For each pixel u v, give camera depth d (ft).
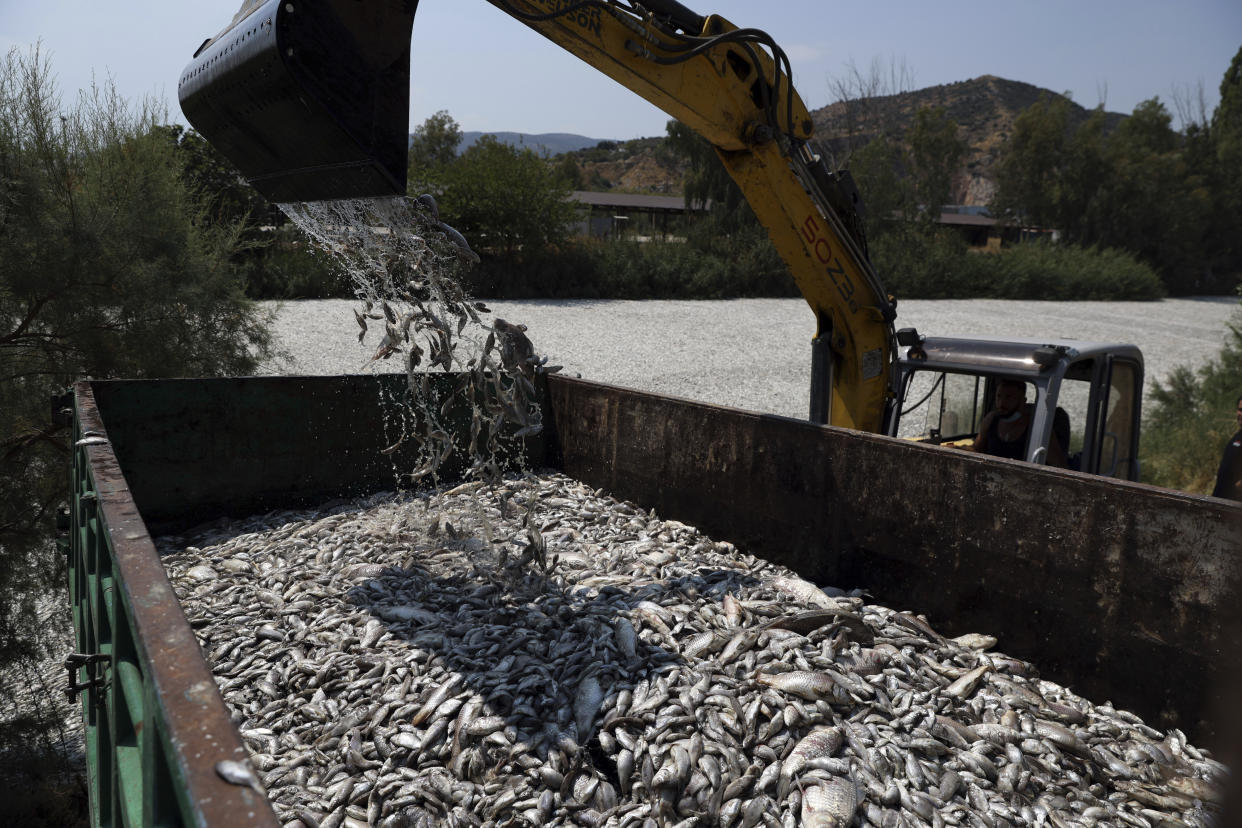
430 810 8.67
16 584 23.90
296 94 9.53
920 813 8.50
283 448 17.81
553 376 20.88
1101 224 182.09
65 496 24.82
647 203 153.28
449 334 13.05
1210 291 180.34
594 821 8.45
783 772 8.81
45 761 20.97
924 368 18.01
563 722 9.73
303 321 58.70
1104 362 17.20
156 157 26.89
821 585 14.29
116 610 5.64
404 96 9.96
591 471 19.70
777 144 15.48
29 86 24.17
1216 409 36.29
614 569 14.32
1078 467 17.40
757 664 10.62
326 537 16.01
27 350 25.27
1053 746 9.75
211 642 11.92
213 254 28.76
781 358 60.29
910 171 166.91
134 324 25.90
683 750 9.04
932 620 12.61
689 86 14.21
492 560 14.47
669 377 51.29
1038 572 11.30
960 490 12.17
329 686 10.64
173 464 16.69
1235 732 2.99
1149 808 9.05
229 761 3.31
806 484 14.49
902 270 120.37
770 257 106.83
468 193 88.58
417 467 17.81
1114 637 10.50
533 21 12.14
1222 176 183.62
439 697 10.10
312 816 8.55
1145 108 205.57
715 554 15.34
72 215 24.21
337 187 10.66
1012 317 97.09
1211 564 9.57
